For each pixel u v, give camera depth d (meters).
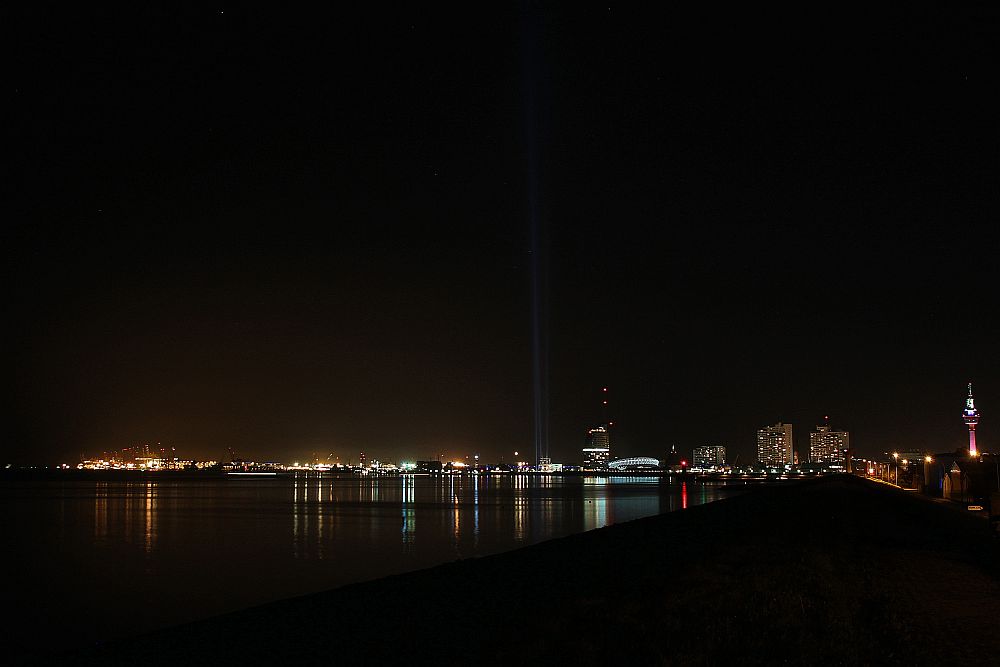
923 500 70.00
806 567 21.67
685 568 23.16
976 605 16.70
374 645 15.21
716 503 76.06
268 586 39.72
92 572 45.56
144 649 16.28
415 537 64.12
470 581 24.33
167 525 79.81
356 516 92.00
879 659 12.30
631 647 13.47
